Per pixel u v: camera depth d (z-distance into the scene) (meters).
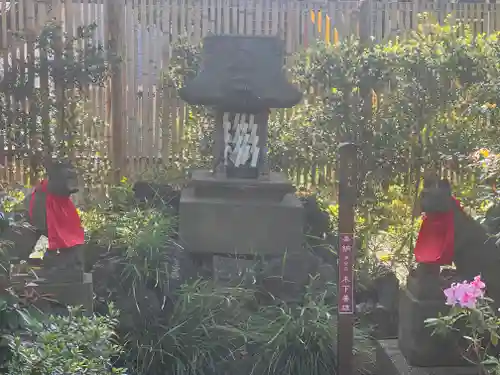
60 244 3.69
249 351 3.83
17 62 4.76
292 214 4.60
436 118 4.59
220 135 4.74
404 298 3.73
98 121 5.73
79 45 5.07
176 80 5.85
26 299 3.53
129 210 4.91
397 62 4.47
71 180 3.73
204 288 4.09
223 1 5.93
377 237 5.07
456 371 3.53
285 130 5.46
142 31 5.93
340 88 4.61
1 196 4.42
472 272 3.75
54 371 2.68
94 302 3.97
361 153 4.66
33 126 4.92
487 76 4.45
